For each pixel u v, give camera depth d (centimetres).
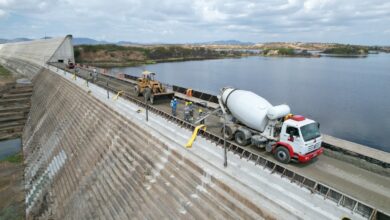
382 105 4888
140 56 15450
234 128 1775
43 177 2809
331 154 1619
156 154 1775
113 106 2761
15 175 3194
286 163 1495
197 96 3052
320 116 4319
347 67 11238
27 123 5028
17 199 2702
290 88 6612
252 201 1135
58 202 2269
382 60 15488
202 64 13900
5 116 5194
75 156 2638
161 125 2119
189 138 1830
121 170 1919
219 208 1209
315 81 7638
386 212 1047
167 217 1357
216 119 2316
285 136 1479
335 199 1099
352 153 1525
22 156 3744
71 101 3809
